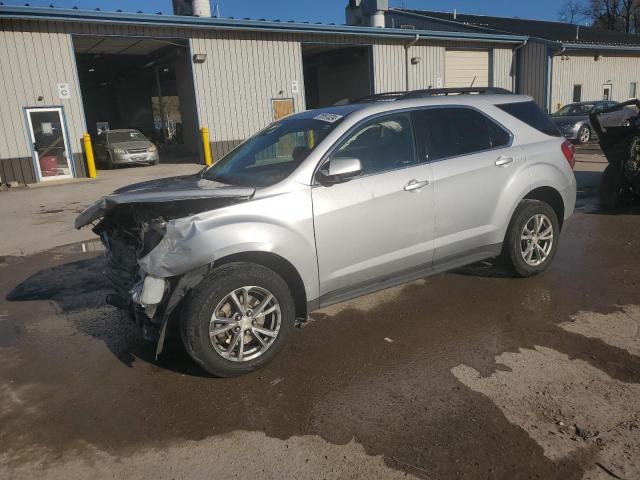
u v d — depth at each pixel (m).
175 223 3.49
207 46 19.64
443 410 3.21
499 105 5.12
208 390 3.60
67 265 7.04
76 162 17.80
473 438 2.94
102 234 4.51
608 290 4.99
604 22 64.25
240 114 20.77
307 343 4.24
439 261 4.64
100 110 36.25
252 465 2.83
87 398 3.60
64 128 17.47
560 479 2.60
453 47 26.59
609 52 32.34
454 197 4.56
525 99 5.36
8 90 16.47
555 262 5.94
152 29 18.55
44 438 3.17
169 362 4.05
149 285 3.45
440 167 4.51
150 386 3.70
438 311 4.71
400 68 25.00
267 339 3.80
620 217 8.01
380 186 4.18
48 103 17.11
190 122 24.06
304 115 4.82
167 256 3.44
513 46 29.11
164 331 3.48
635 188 8.19
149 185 4.41
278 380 3.68
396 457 2.82
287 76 21.66
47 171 17.38
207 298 3.51
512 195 4.92
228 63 20.17
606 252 6.24
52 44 16.95
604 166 13.77
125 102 35.47
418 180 4.36
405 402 3.32
